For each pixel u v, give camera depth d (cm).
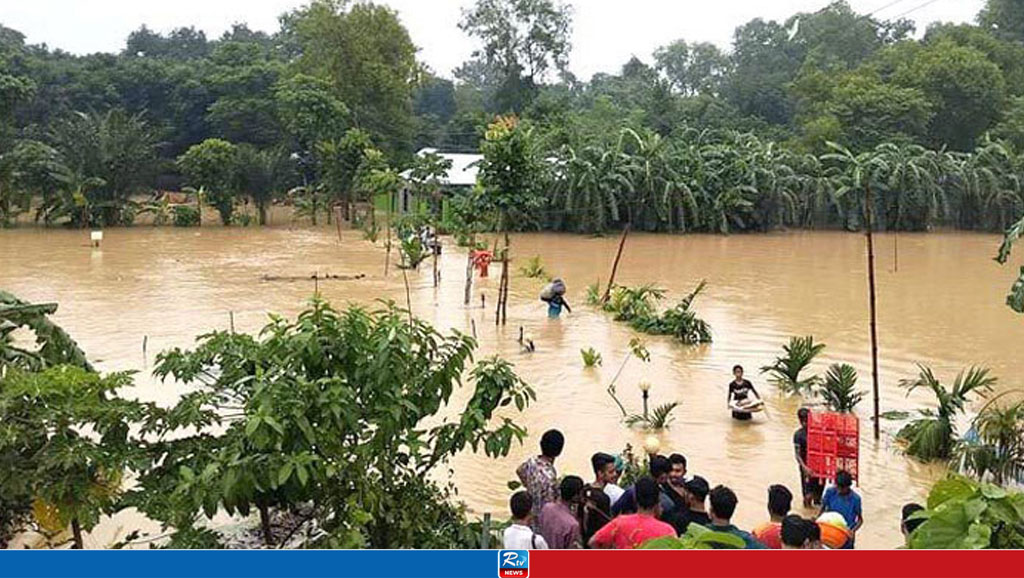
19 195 4062
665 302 2262
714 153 4431
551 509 636
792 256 3416
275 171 4556
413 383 686
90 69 6091
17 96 4325
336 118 4962
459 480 988
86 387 668
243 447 620
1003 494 429
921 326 1977
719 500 591
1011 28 7719
